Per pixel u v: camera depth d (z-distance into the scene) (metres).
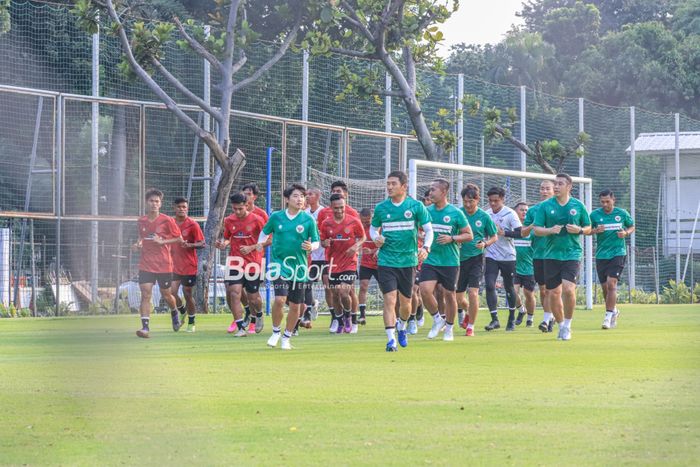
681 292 72.81
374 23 54.66
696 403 16.39
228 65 51.50
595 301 65.88
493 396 17.30
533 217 31.78
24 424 14.46
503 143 69.94
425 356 25.41
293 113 59.72
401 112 66.50
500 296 58.81
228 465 11.73
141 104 50.69
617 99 118.19
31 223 49.19
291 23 71.44
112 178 57.44
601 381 19.52
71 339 18.67
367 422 14.59
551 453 12.35
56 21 58.91
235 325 34.91
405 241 27.28
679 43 120.38
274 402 16.56
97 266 51.25
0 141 58.59
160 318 45.62
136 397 17.11
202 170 59.47
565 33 126.44
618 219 37.66
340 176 57.38
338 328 36.41
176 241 33.44
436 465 11.70
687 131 79.50
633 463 11.80
